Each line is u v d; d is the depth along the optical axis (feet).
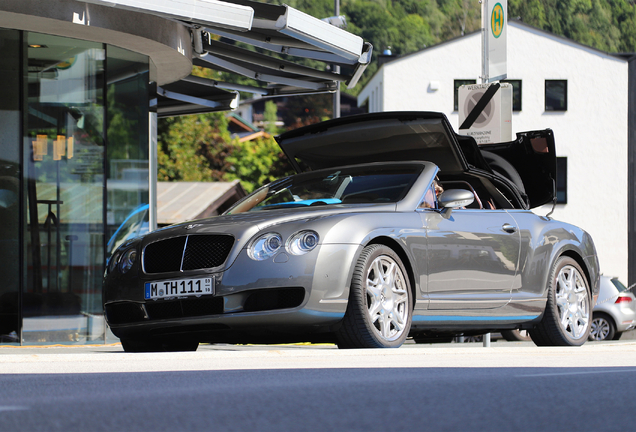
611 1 362.12
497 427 10.03
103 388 14.01
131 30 40.27
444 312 26.73
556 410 11.48
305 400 12.25
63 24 38.32
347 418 10.59
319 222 23.95
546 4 355.97
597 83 160.76
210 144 234.79
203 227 24.62
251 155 237.25
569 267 32.50
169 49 43.14
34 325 39.47
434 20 409.49
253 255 23.53
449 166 30.89
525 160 33.88
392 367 18.13
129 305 25.80
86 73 41.63
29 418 10.62
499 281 28.76
